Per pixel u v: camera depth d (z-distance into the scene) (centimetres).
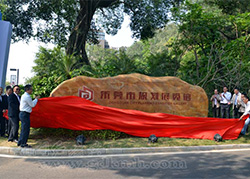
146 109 945
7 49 1259
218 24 1416
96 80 918
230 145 771
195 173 512
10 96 754
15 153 663
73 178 474
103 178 475
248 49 1380
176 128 859
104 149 684
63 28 1814
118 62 1318
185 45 1474
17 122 752
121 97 929
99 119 828
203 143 786
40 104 797
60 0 1639
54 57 1258
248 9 1928
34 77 1226
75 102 831
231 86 1389
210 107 1361
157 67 1445
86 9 1733
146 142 782
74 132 834
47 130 858
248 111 871
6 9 1914
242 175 504
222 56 1435
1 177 476
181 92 979
